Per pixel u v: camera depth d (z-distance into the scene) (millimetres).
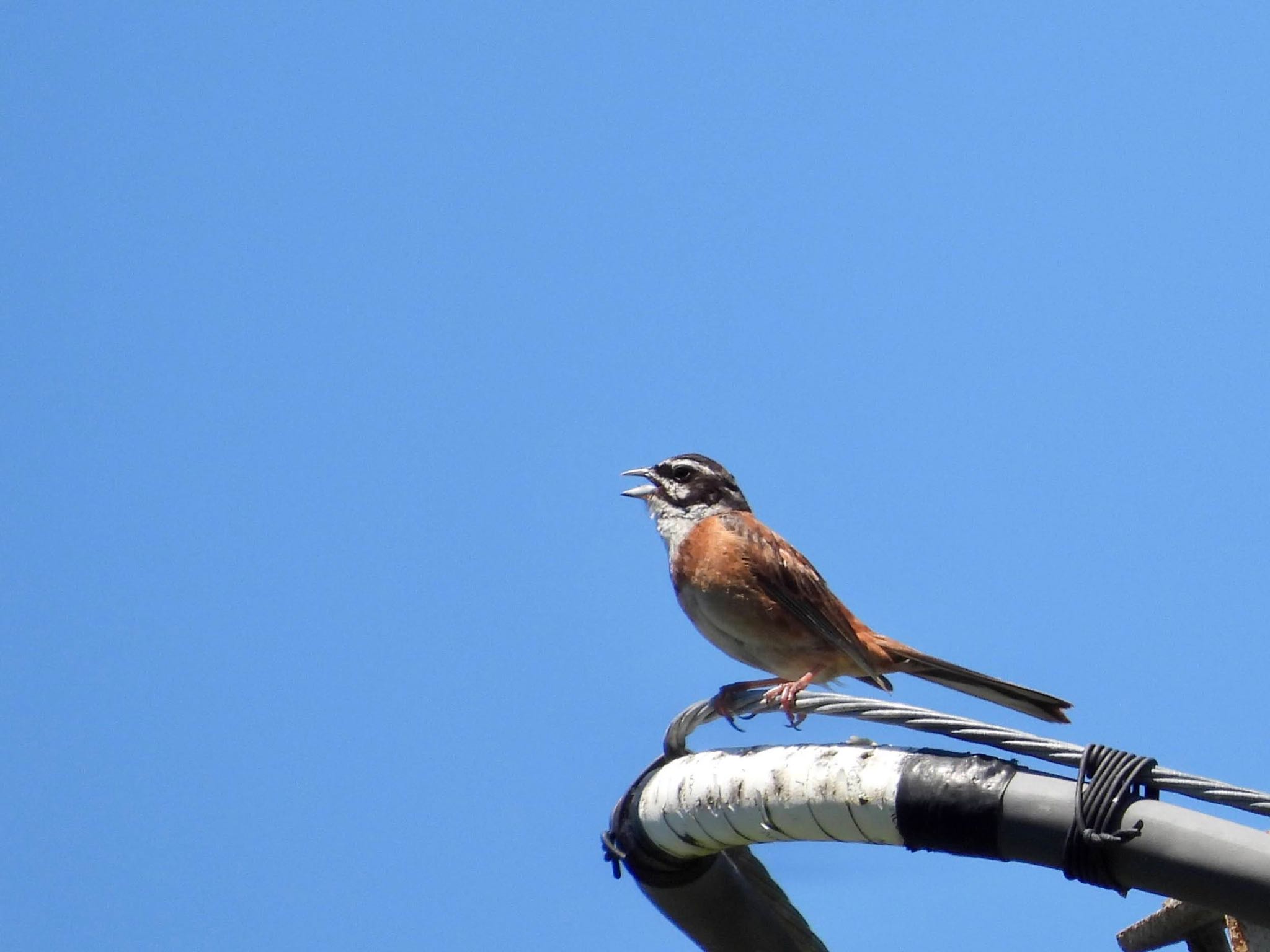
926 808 9367
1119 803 8680
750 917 11297
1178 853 8391
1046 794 9008
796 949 11328
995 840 9156
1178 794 8812
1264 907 8141
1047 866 9023
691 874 11141
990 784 9195
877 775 9664
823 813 9914
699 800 10633
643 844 11117
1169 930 11430
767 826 10352
